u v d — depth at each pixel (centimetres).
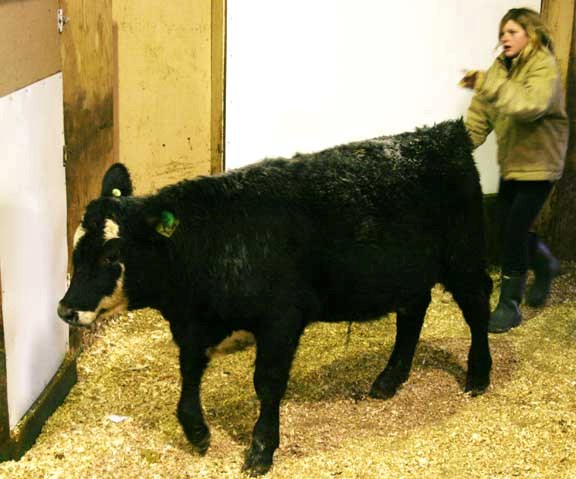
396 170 429
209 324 402
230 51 593
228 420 449
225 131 611
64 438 424
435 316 592
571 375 508
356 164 423
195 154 619
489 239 681
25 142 405
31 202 415
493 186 678
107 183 418
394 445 428
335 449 424
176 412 414
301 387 488
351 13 609
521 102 486
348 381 497
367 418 457
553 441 432
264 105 612
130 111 591
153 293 398
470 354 481
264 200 396
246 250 387
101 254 381
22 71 397
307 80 614
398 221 425
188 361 405
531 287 610
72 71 486
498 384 496
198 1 583
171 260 388
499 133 540
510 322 565
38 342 430
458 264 458
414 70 638
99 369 504
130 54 579
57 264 461
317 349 537
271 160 421
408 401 477
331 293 418
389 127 646
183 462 409
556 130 525
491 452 422
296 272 395
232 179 400
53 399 449
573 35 651
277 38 598
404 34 626
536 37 490
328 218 406
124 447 418
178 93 600
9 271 387
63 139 464
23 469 392
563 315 598
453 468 407
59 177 460
